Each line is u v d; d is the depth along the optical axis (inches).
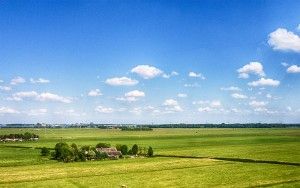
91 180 2891.2
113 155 4608.8
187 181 2854.3
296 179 2930.6
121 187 2620.6
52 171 3363.7
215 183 2765.7
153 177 3043.8
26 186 2637.8
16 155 4852.4
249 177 3029.0
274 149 5610.2
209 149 5762.8
